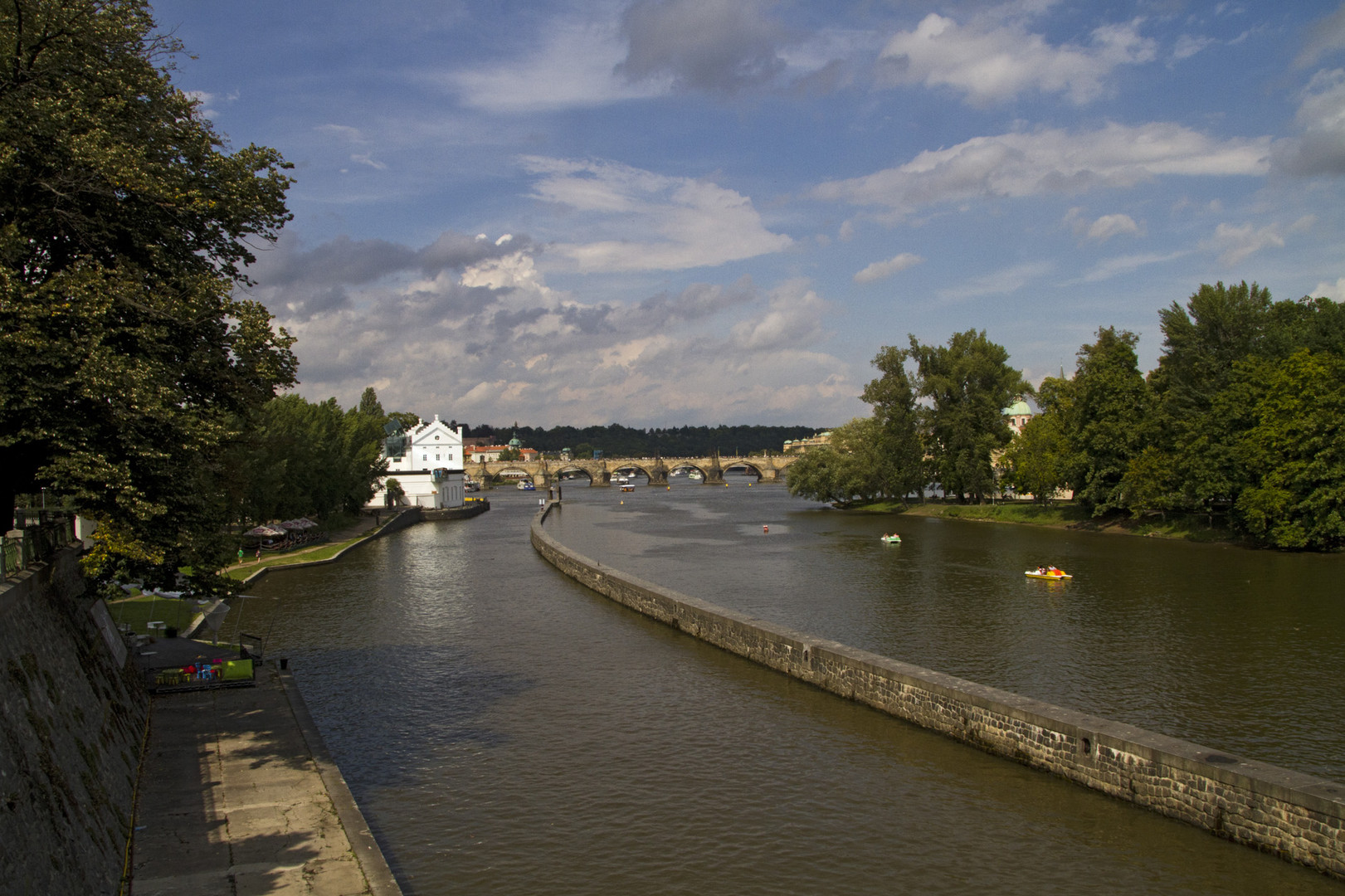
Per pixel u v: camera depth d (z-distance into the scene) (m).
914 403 147.50
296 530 108.88
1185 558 83.25
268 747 30.86
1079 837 25.12
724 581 75.81
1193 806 24.95
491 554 104.62
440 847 26.00
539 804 28.92
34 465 26.23
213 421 28.06
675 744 34.19
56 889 17.00
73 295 23.36
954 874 23.61
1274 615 55.31
